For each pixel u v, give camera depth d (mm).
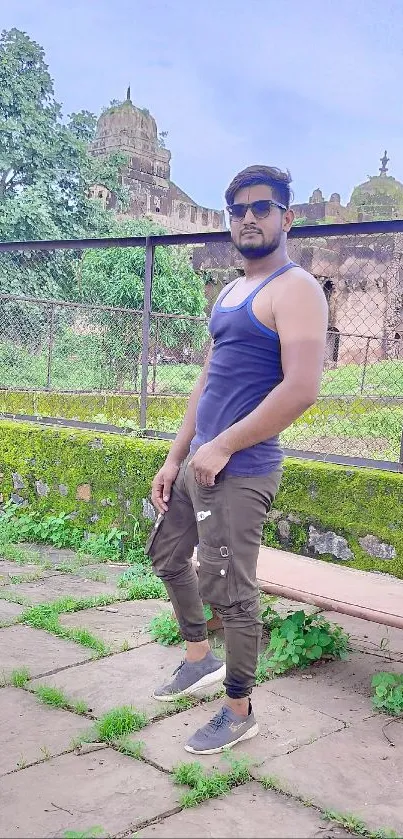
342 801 2494
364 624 4281
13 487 6242
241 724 2822
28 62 19031
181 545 3035
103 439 5598
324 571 3848
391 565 4277
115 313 12109
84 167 19500
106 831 2285
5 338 11133
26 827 2303
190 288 16453
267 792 2547
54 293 15531
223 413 2713
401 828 2361
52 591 4742
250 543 2689
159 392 11516
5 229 16859
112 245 5676
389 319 15961
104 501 5602
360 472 4398
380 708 3203
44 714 3078
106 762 2699
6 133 18094
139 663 3604
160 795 2492
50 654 3717
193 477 2762
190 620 3154
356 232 4172
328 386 14164
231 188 2701
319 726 3020
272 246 2676
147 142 39625
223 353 2729
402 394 13016
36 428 6098
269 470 2695
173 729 2949
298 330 2553
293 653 3566
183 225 39750
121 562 5355
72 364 11797
